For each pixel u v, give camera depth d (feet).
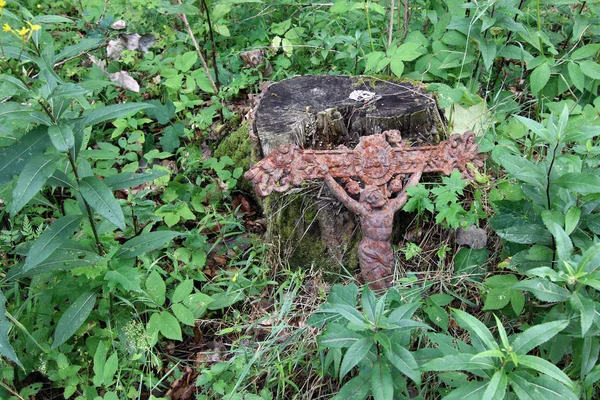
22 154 2.87
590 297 2.90
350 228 3.91
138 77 5.60
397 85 4.40
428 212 3.97
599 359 2.91
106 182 3.11
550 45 4.32
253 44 5.73
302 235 3.96
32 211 4.26
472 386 2.48
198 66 5.68
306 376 3.38
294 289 3.75
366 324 2.65
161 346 3.65
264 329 3.67
